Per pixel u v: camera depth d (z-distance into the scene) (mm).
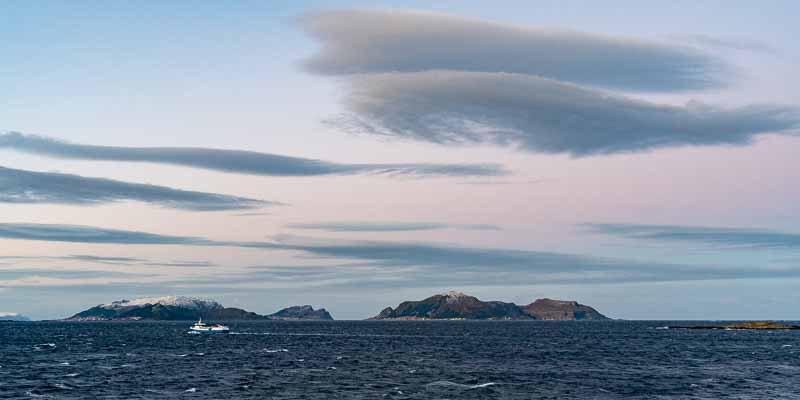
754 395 102062
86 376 119875
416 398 96750
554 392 103688
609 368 140250
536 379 118625
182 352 182750
